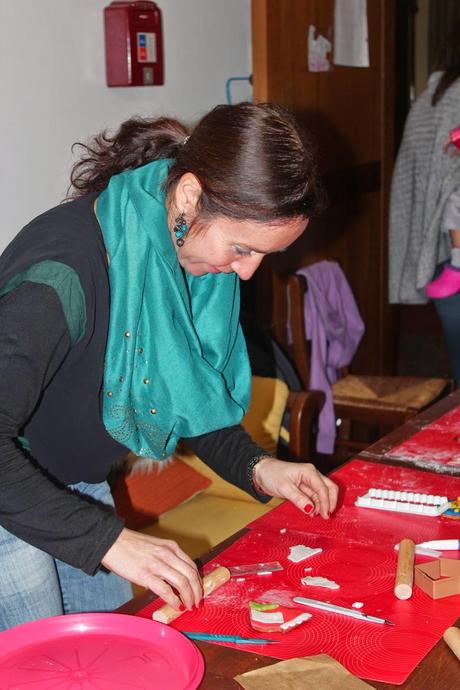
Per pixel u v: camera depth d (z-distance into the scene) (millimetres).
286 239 1124
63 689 1005
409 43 5781
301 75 2963
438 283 3021
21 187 2111
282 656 1062
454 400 2018
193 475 2322
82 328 1159
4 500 1113
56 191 2207
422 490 1521
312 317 2912
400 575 1194
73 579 1504
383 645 1076
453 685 998
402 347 5363
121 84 2318
